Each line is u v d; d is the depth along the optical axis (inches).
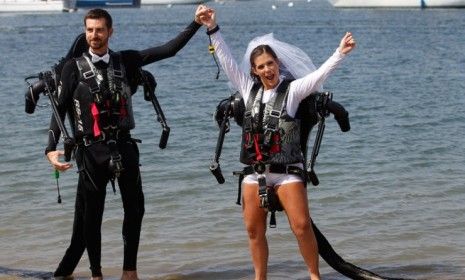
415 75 970.1
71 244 277.7
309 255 248.4
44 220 362.3
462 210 364.2
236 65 253.3
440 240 320.8
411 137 547.5
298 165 247.9
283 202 246.7
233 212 368.8
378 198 389.1
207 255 308.3
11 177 445.4
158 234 337.4
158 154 500.1
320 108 248.8
